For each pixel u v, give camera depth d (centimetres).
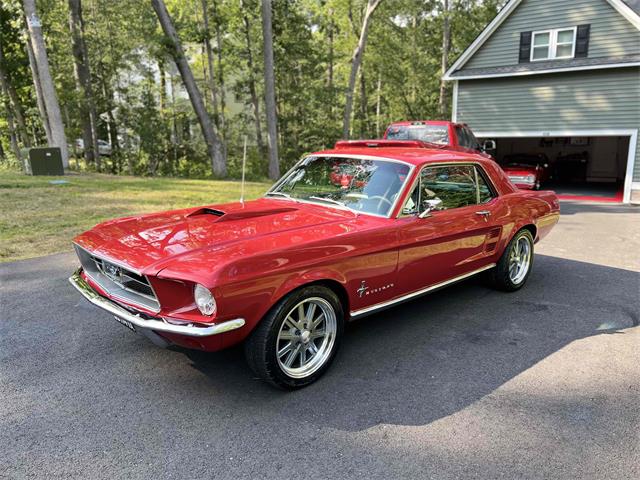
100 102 2334
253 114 2823
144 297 303
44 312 449
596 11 1571
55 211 934
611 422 288
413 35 3206
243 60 2523
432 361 365
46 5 2214
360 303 353
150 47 1925
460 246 434
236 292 273
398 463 248
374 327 431
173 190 1308
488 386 329
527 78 1677
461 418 290
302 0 2567
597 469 246
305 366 325
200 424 279
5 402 299
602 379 341
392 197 381
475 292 536
